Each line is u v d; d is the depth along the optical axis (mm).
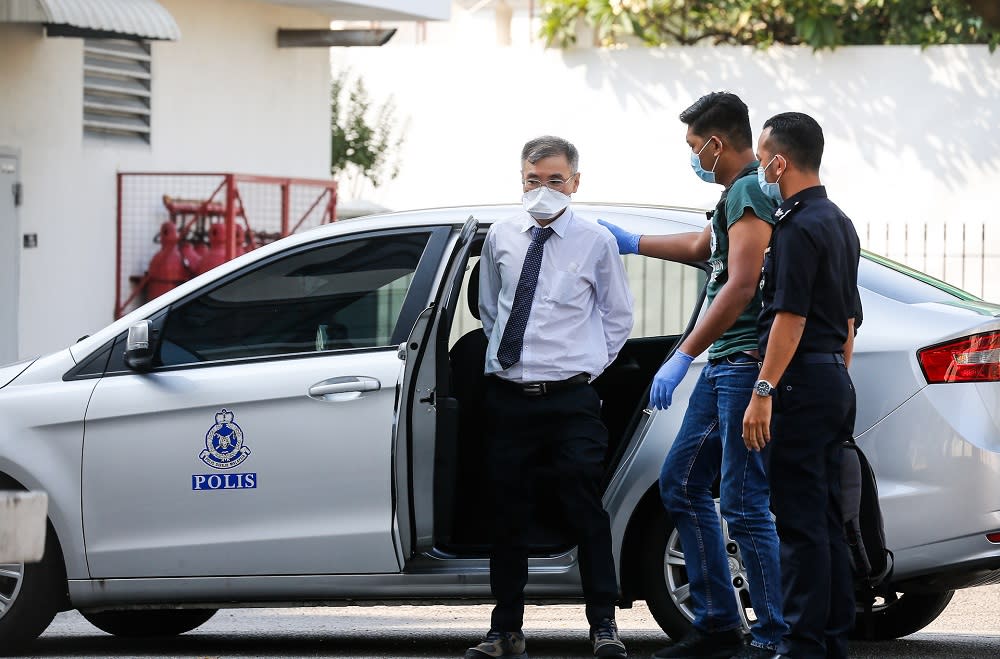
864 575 10617
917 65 30797
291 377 11742
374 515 11508
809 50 31219
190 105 28141
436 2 30734
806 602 10102
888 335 11227
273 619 15031
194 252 26547
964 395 11023
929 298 11586
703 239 11445
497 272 11352
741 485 10555
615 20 33406
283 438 11680
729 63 31688
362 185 35594
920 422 10992
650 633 13703
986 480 10930
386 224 12102
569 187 11156
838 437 10180
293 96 31016
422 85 33875
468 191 33656
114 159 26328
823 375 10031
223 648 12875
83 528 12039
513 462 11055
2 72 23891
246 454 11742
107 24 22078
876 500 10602
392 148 34219
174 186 27547
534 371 10984
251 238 27375
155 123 27312
